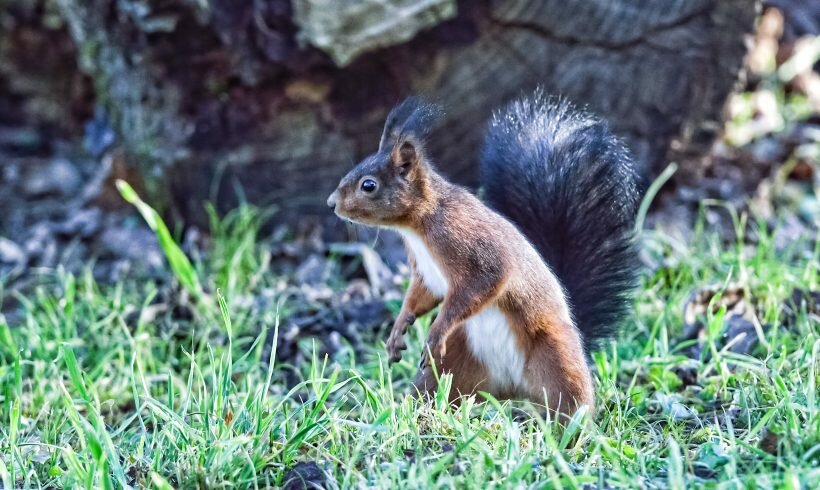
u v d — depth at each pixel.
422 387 8.51
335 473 6.86
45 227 14.06
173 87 13.10
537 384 8.29
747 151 14.73
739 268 10.94
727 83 12.99
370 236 13.18
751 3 12.64
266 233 13.49
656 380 8.99
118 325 11.08
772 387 8.25
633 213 10.00
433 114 8.45
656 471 6.98
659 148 13.17
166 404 8.95
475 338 8.42
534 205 9.73
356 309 11.31
